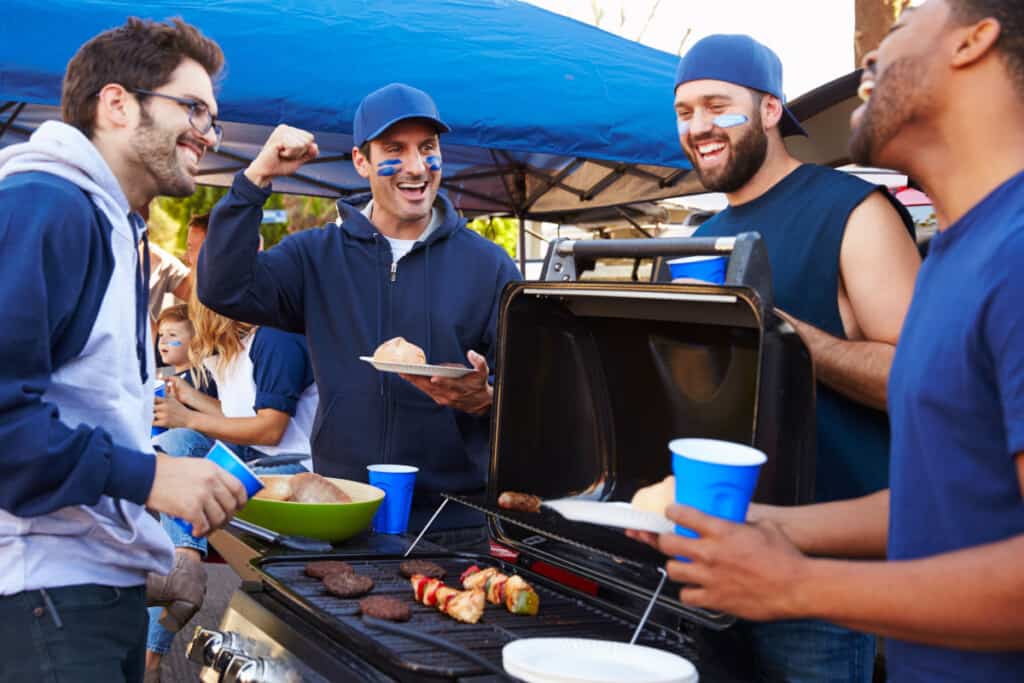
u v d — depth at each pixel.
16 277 1.57
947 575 0.96
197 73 1.90
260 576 2.11
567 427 2.10
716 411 1.81
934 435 1.08
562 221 7.27
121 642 1.87
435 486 2.83
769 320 1.45
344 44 4.25
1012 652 1.05
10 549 1.71
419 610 1.89
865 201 1.96
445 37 4.57
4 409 1.56
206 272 2.67
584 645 1.50
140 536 1.86
